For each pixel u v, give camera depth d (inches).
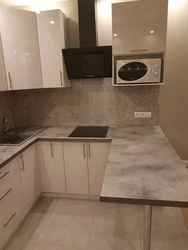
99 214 88.9
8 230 73.0
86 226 82.0
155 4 78.7
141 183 49.2
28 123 114.7
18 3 100.0
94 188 97.0
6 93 106.3
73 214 89.4
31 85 92.8
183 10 119.3
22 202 83.2
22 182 82.8
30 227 82.2
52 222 84.8
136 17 80.9
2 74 85.0
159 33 81.2
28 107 112.6
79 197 100.7
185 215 84.2
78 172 96.3
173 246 70.4
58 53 91.4
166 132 137.0
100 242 73.7
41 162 98.2
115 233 77.7
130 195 44.3
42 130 105.5
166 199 42.4
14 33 85.4
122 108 105.7
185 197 42.9
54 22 88.4
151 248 69.6
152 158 63.6
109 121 108.2
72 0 97.9
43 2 99.7
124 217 86.4
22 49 88.1
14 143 88.4
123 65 86.8
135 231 78.4
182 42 124.1
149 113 104.0
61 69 92.9
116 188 47.3
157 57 87.4
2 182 68.7
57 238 76.2
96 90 105.5
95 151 91.8
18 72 88.9
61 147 94.3
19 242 74.8
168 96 133.2
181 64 127.3
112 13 81.7
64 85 95.2
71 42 102.3
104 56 90.4
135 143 78.4
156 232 76.6
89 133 96.6
